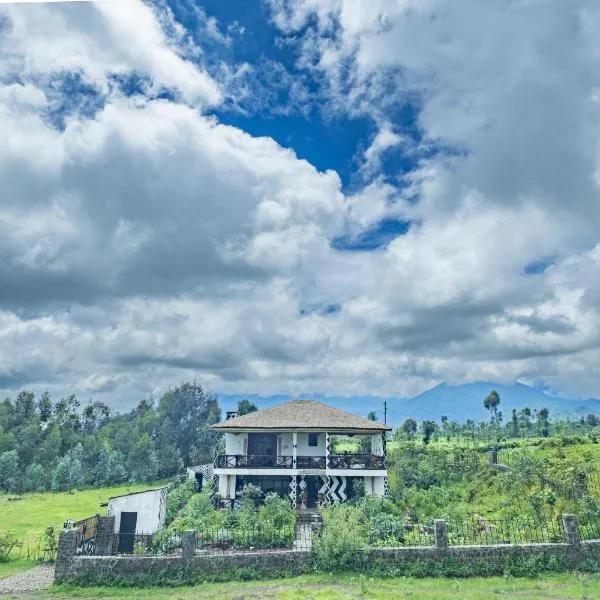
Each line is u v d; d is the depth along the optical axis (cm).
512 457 3594
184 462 8181
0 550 2362
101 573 1917
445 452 4200
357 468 3441
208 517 2723
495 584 1803
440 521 1992
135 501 2509
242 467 3428
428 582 1839
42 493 5775
